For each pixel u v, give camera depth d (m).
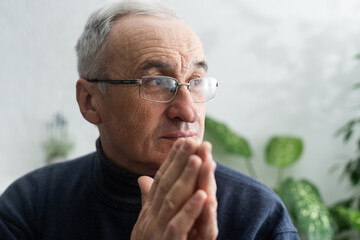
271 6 2.01
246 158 1.92
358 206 2.02
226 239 0.63
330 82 2.07
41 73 1.84
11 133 1.83
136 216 0.63
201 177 0.36
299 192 1.69
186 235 0.36
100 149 0.67
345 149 2.12
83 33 0.66
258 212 0.65
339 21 2.04
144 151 0.59
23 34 1.80
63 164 0.81
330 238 1.51
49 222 0.67
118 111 0.59
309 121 2.08
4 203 0.70
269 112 2.05
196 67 0.60
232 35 2.00
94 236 0.64
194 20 1.96
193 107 0.57
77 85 0.67
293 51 2.04
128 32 0.58
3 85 1.80
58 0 1.81
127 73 0.58
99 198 0.66
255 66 2.03
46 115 1.86
